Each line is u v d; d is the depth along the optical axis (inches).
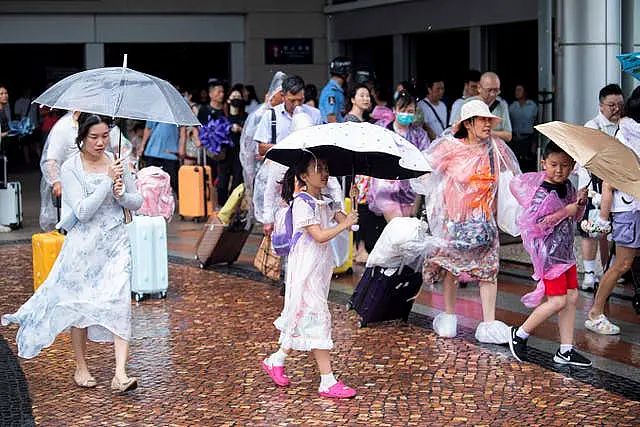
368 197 405.7
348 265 415.2
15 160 1000.2
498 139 314.0
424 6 735.7
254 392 265.7
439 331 317.7
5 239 533.3
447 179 309.1
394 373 280.1
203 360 296.5
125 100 269.3
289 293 261.0
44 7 839.7
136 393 267.3
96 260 265.0
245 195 432.8
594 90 453.4
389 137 254.2
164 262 377.7
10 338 327.3
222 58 884.6
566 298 284.7
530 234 284.0
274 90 419.2
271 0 863.7
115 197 265.3
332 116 481.4
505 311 350.0
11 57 884.0
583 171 357.4
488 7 674.2
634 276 336.5
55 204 395.2
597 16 449.4
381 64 810.2
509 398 256.5
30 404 260.4
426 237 314.7
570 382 268.7
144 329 334.6
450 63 732.0
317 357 262.4
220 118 593.3
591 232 303.0
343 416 246.1
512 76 676.1
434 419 242.4
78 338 272.1
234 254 441.7
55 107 269.3
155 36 863.7
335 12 848.9
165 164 634.2
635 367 281.7
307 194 261.0
